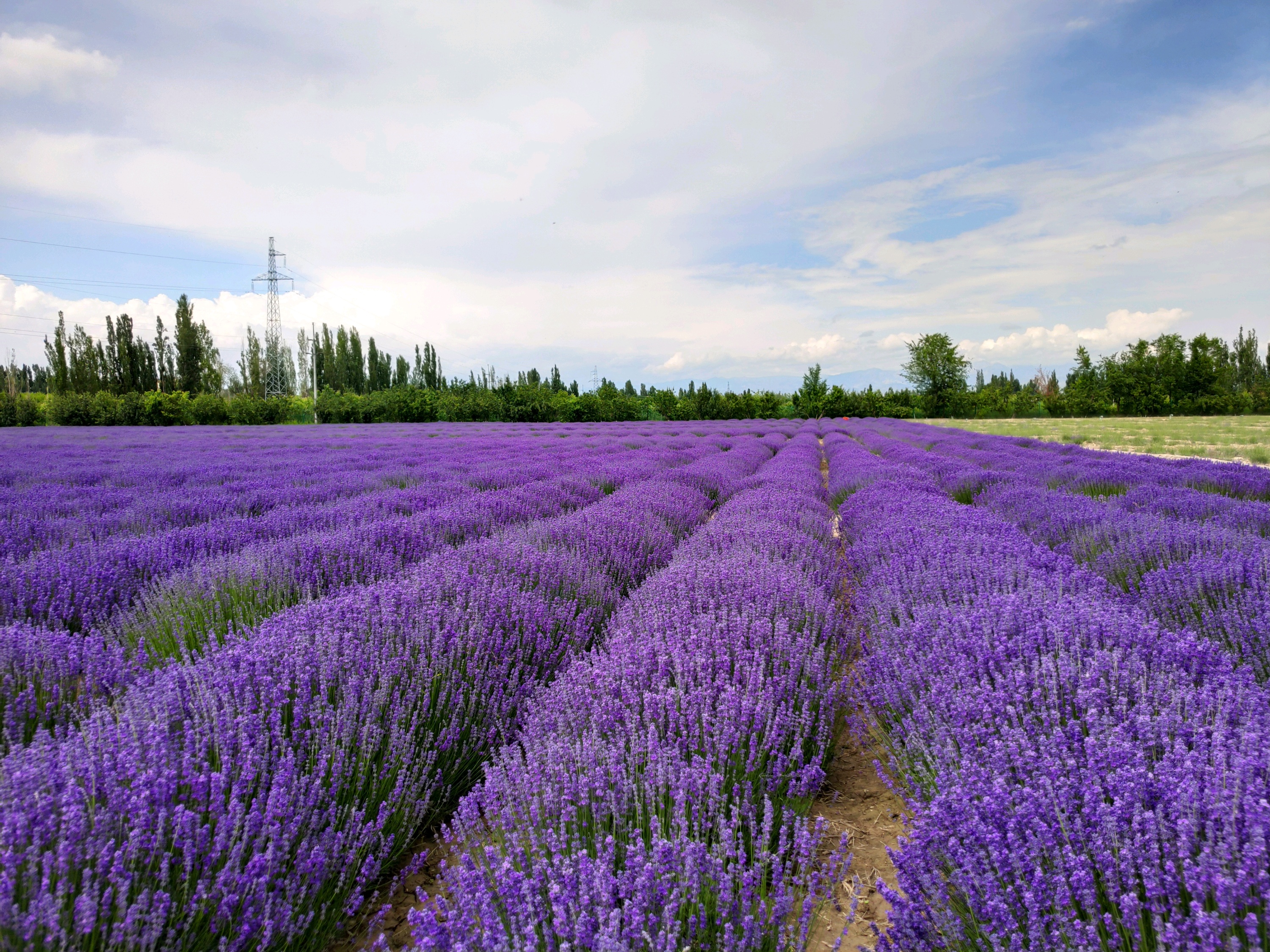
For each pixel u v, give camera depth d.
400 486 9.89
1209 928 1.32
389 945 1.98
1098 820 1.66
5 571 4.12
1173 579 3.95
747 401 53.12
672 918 1.57
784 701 2.79
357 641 2.88
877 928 1.69
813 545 5.34
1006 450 15.99
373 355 75.31
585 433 28.20
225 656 2.56
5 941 1.33
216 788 1.82
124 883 1.47
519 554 4.51
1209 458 14.20
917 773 2.38
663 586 3.92
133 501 7.86
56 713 2.69
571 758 2.15
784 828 1.92
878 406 56.28
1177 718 2.03
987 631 2.87
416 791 2.31
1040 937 1.45
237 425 41.09
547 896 1.64
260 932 1.65
